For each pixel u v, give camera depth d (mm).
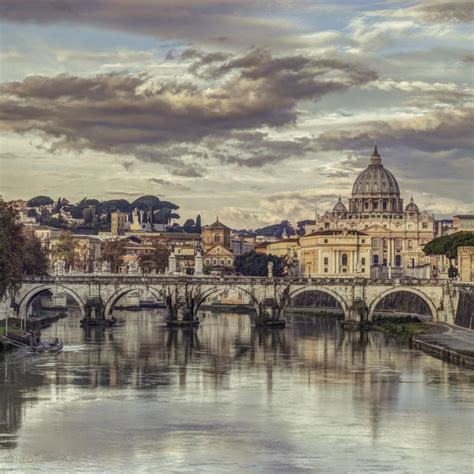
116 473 140500
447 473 141625
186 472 141125
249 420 172000
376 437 160500
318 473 141000
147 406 183375
